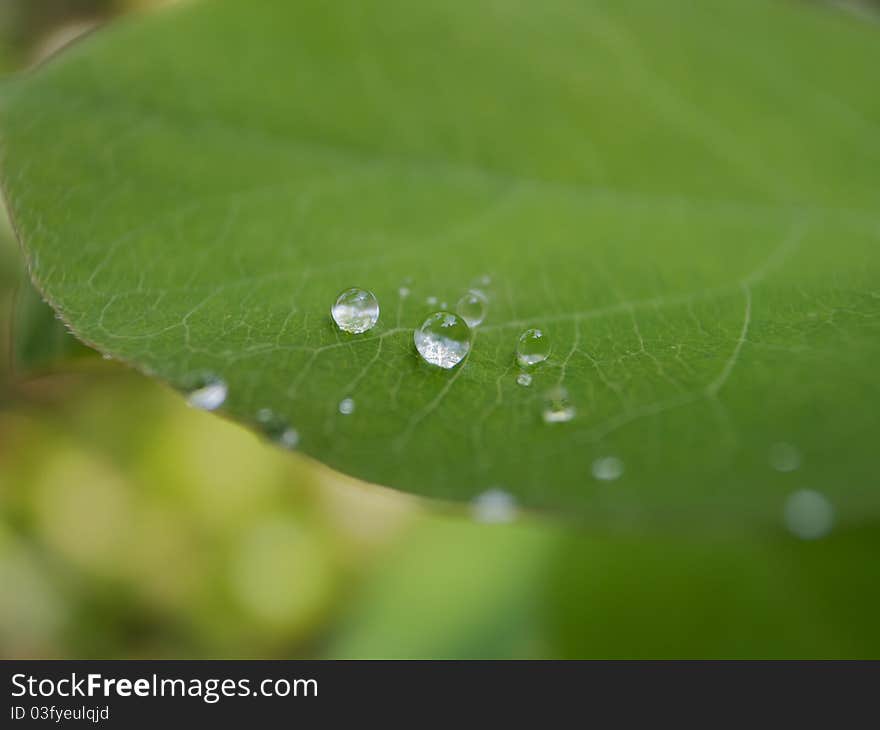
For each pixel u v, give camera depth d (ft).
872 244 0.57
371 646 0.67
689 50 0.60
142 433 0.89
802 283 0.55
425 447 0.52
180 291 0.54
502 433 0.52
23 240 0.54
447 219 0.57
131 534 0.87
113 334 0.53
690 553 0.62
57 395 0.89
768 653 0.61
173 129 0.57
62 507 0.87
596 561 0.64
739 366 0.53
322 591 0.85
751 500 0.50
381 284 0.55
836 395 0.51
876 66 0.60
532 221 0.57
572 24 0.60
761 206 0.58
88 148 0.56
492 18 0.60
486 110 0.59
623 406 0.52
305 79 0.58
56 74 0.57
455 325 0.54
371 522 0.88
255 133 0.57
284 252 0.55
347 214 0.57
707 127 0.59
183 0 0.59
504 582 0.66
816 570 0.61
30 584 0.84
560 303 0.55
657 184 0.58
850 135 0.59
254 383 0.52
